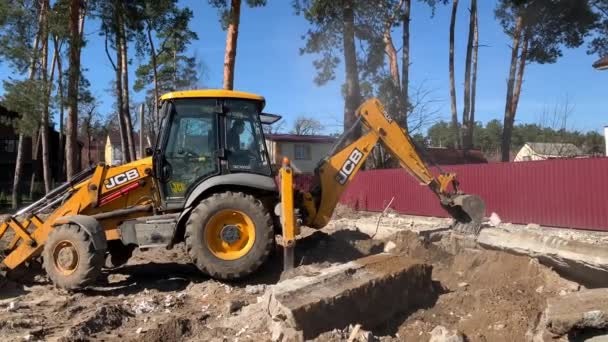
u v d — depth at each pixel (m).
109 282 8.02
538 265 6.30
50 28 21.97
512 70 27.86
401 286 5.84
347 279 5.62
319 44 22.05
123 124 27.52
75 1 22.12
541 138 32.03
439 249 8.15
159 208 7.80
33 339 5.50
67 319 6.27
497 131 58.50
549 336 4.60
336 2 20.56
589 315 4.37
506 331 5.02
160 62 35.88
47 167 25.39
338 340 4.91
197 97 7.82
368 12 21.22
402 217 17.09
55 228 7.44
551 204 12.63
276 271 8.03
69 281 7.22
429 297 6.18
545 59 27.58
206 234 7.34
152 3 24.84
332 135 39.12
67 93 22.31
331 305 5.14
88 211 7.76
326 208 8.36
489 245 7.21
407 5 24.28
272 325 5.31
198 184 7.70
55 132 48.81
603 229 11.42
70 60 22.25
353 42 21.81
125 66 28.36
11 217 7.82
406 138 8.57
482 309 5.55
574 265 5.76
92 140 63.19
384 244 8.69
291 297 5.18
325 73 22.41
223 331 5.59
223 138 7.83
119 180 7.78
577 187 12.03
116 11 23.95
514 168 13.59
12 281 7.82
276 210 7.67
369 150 8.56
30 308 6.72
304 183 8.49
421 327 5.40
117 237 7.77
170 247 7.55
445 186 8.40
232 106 7.96
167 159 7.77
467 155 28.53
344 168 8.47
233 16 19.30
